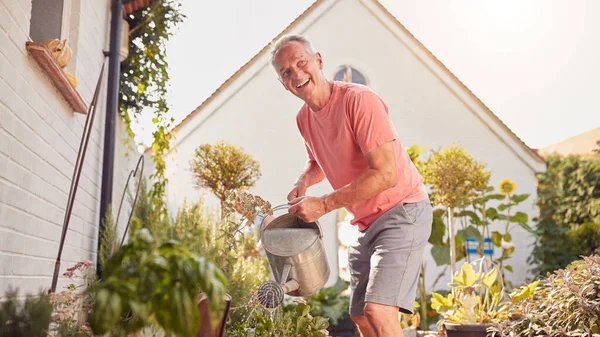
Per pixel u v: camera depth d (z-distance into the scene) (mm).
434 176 6082
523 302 3410
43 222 3273
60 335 2086
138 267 1079
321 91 2834
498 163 9969
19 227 2812
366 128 2656
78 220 4227
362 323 3006
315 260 2797
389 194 2756
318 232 2842
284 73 2820
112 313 1020
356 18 10430
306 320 3119
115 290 1045
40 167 3176
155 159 6113
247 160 6867
